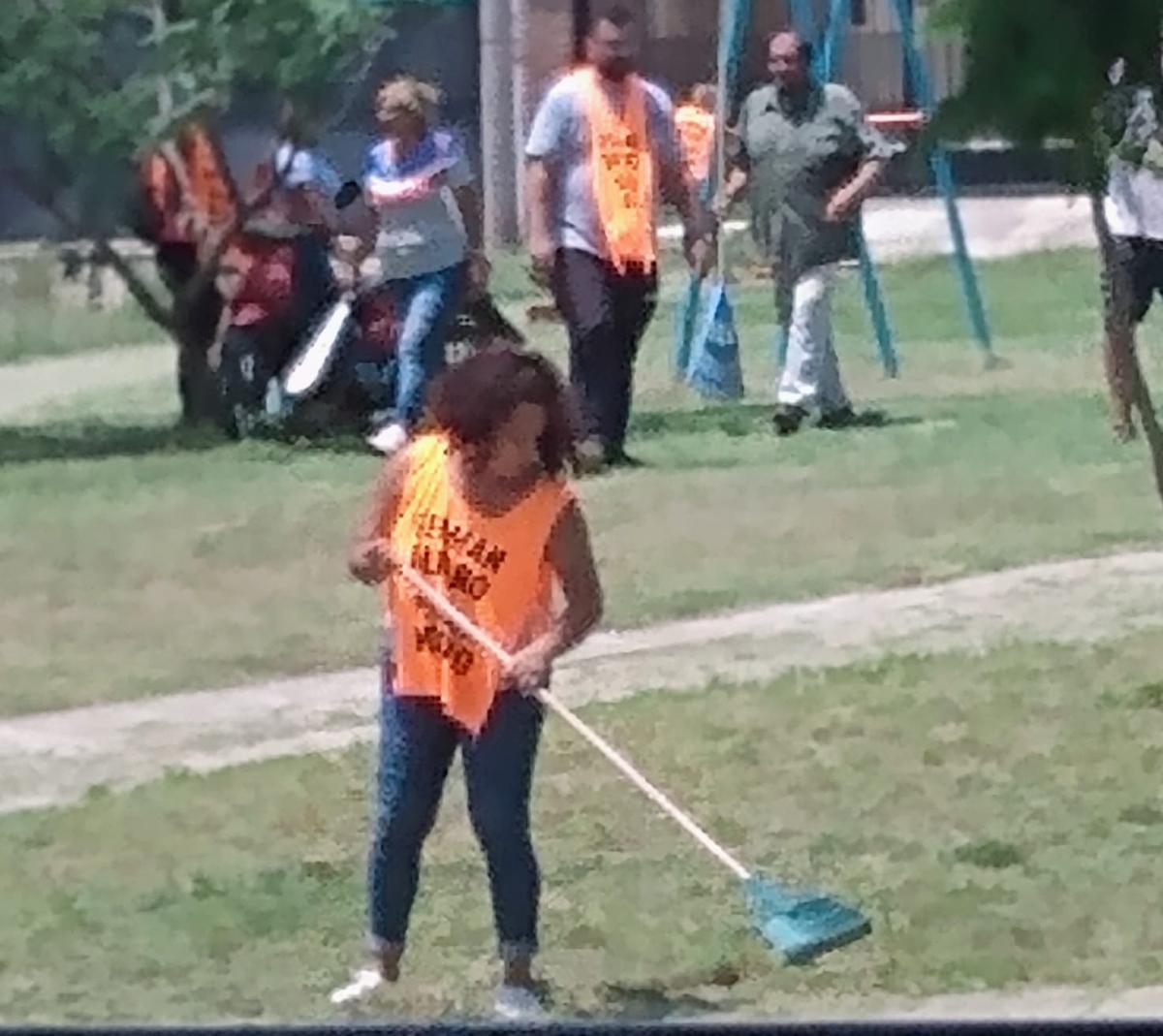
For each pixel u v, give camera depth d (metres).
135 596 22.36
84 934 14.48
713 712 18.22
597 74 27.05
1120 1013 12.84
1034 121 17.88
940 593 21.69
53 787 17.19
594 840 15.80
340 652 20.48
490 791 12.62
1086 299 37.91
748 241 37.06
